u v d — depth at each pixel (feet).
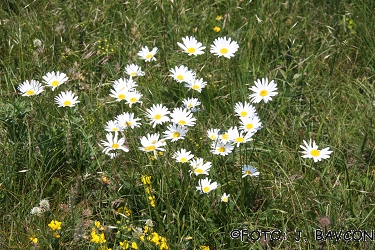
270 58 3.72
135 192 2.69
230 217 2.59
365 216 2.70
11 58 3.56
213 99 3.30
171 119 2.87
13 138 2.86
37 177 2.74
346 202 2.71
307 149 2.64
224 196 2.56
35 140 2.88
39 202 2.66
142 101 3.19
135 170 2.77
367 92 3.46
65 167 2.84
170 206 2.51
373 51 3.73
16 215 2.59
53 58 3.57
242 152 2.96
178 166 2.71
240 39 3.75
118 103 3.18
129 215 2.58
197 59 3.61
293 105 3.37
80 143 2.78
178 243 2.43
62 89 3.29
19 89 2.99
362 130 3.18
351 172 2.94
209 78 3.44
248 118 2.72
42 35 3.74
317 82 3.54
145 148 2.63
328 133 3.16
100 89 3.31
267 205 2.75
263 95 2.81
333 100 3.37
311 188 2.76
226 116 3.23
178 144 2.87
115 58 3.62
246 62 3.56
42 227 2.47
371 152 3.03
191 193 2.64
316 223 2.60
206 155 2.88
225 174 2.72
